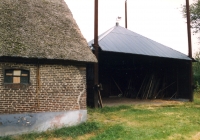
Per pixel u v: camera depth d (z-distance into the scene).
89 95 13.12
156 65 19.08
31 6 10.55
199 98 19.69
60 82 8.51
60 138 7.55
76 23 10.97
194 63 28.94
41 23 9.62
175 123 9.58
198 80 25.14
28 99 7.89
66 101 8.62
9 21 8.77
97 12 12.81
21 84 7.78
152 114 11.58
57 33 9.44
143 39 17.56
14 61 7.62
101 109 12.38
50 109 8.28
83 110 9.02
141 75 20.28
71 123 8.71
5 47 7.41
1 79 7.46
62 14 11.16
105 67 20.28
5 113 7.51
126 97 19.97
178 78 17.81
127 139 7.18
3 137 7.30
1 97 7.46
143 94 18.66
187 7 16.98
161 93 18.66
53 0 12.14
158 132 8.09
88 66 13.37
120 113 11.69
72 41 9.34
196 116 11.13
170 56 15.73
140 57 17.27
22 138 7.42
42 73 8.16
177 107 14.05
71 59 8.31
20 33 8.40
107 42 14.11
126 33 17.42
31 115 7.91
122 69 21.06
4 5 9.67
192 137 7.66
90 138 7.44
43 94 8.16
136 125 9.23
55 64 8.41
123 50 13.59
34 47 8.00
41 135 7.75
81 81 8.98
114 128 8.50
